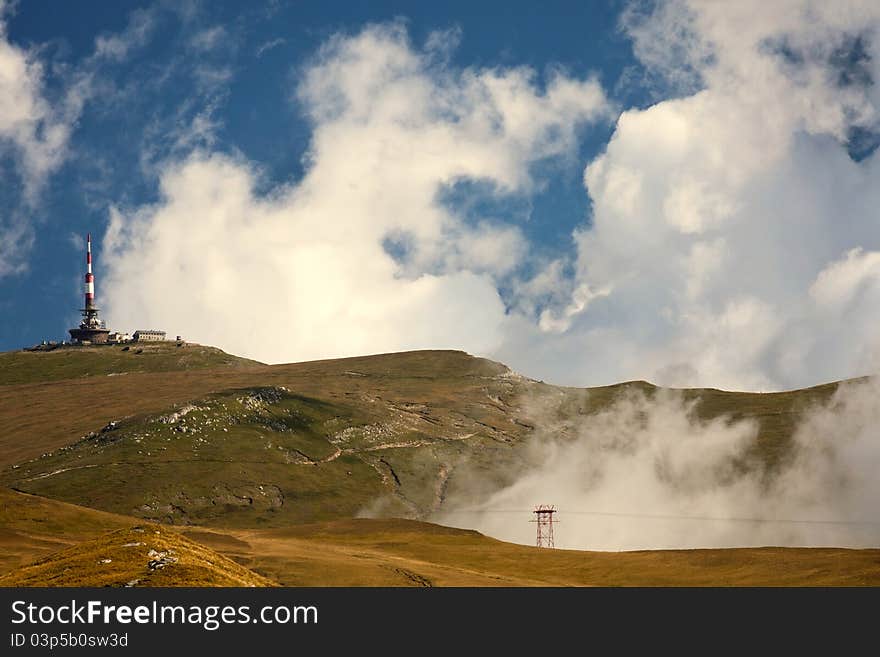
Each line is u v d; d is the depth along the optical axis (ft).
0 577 337.72
